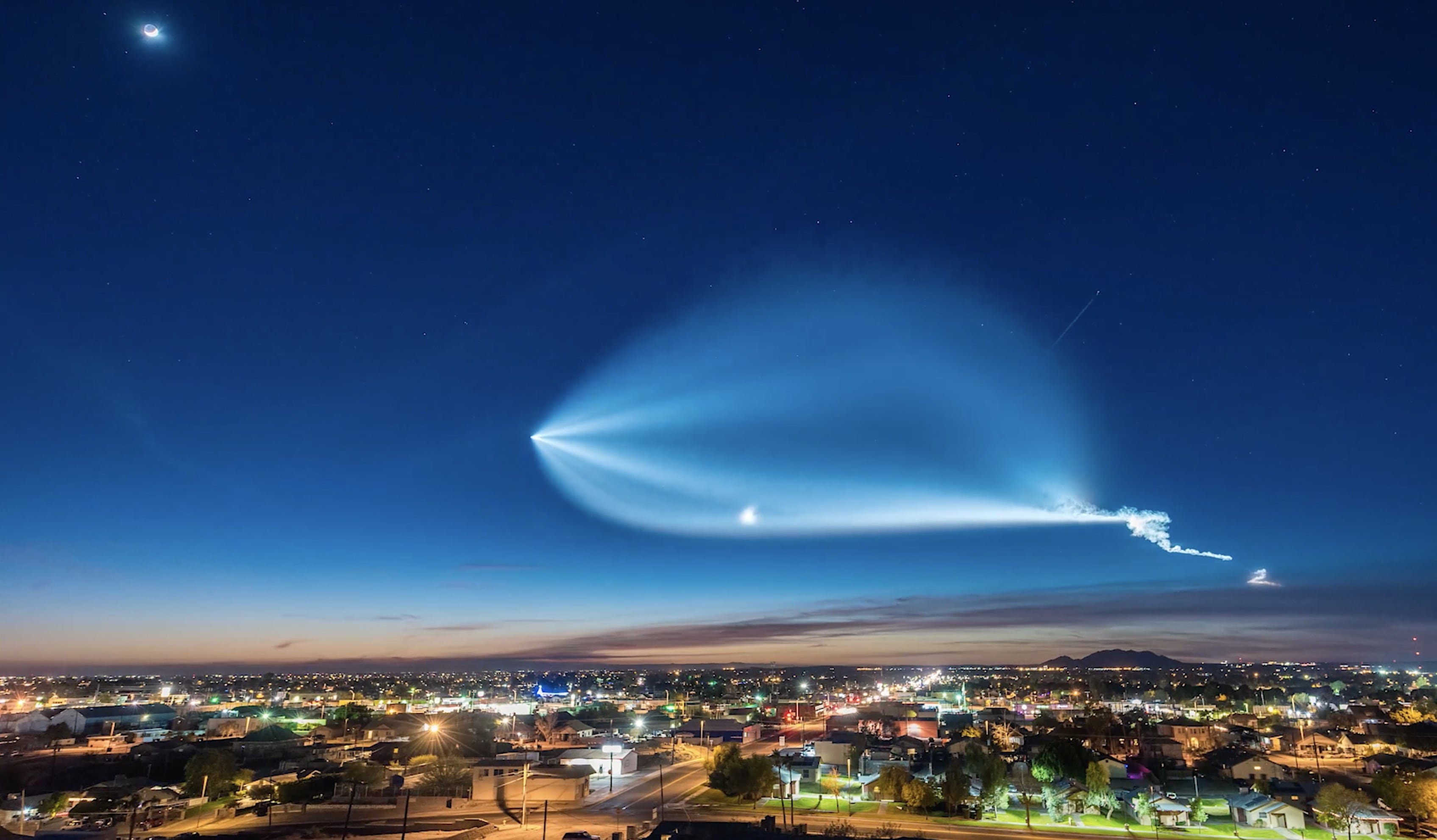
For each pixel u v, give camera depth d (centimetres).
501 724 19350
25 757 13862
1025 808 9350
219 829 8669
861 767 11769
